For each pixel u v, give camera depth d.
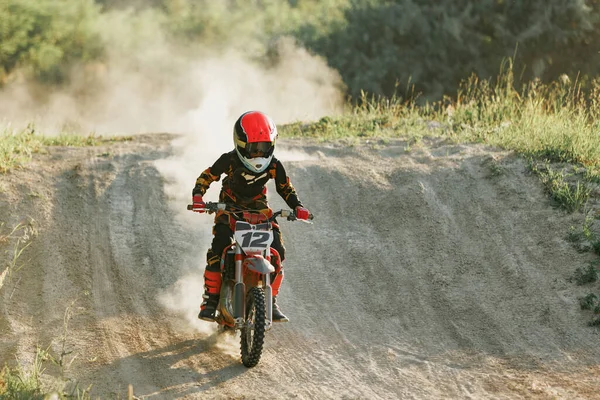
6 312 26.11
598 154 36.22
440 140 42.06
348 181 36.28
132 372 22.88
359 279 29.03
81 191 35.22
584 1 77.44
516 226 31.41
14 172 36.41
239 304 22.27
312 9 118.19
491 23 82.38
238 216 23.22
